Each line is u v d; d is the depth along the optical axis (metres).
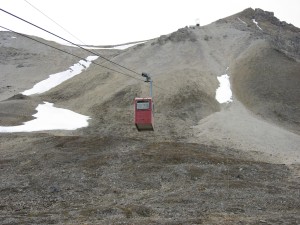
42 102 82.88
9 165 41.34
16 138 55.06
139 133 58.88
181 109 68.25
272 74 79.94
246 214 24.09
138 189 32.28
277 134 56.19
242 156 46.19
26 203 27.86
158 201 27.81
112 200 28.64
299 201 28.25
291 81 77.12
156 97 73.81
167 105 70.25
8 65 131.62
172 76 81.81
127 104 73.19
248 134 55.81
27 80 114.62
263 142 53.25
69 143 48.44
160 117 65.75
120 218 22.52
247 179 35.53
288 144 52.91
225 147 50.28
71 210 25.36
